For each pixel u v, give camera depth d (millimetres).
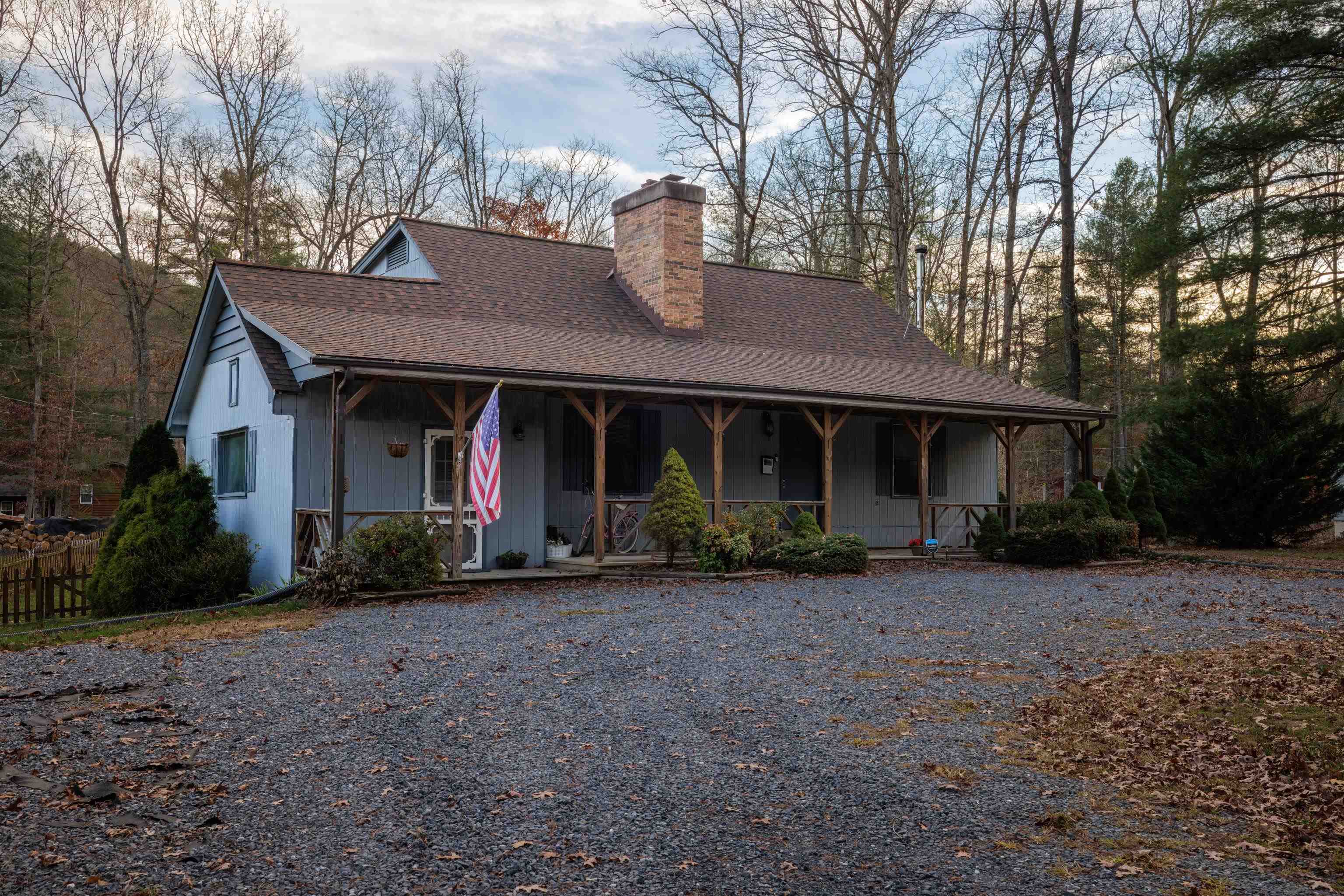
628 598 12977
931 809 5336
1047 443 47281
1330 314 22281
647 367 15797
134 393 39875
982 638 10273
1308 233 21781
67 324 38469
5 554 24031
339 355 12609
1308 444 21281
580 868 4516
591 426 16266
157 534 14711
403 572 12883
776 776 5844
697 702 7547
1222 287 27359
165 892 4156
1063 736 6754
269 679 8109
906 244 31062
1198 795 5637
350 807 5227
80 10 31969
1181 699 7648
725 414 18672
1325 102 21703
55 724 6684
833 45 31297
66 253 37625
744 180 34188
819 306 23203
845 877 4445
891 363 21328
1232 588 14484
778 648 9664
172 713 7000
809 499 19797
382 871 4441
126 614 14250
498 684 8016
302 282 16500
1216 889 4359
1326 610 12117
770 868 4539
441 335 15195
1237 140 22094
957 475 21734
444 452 15234
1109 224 37000
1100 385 42094
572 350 15969
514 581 14430
